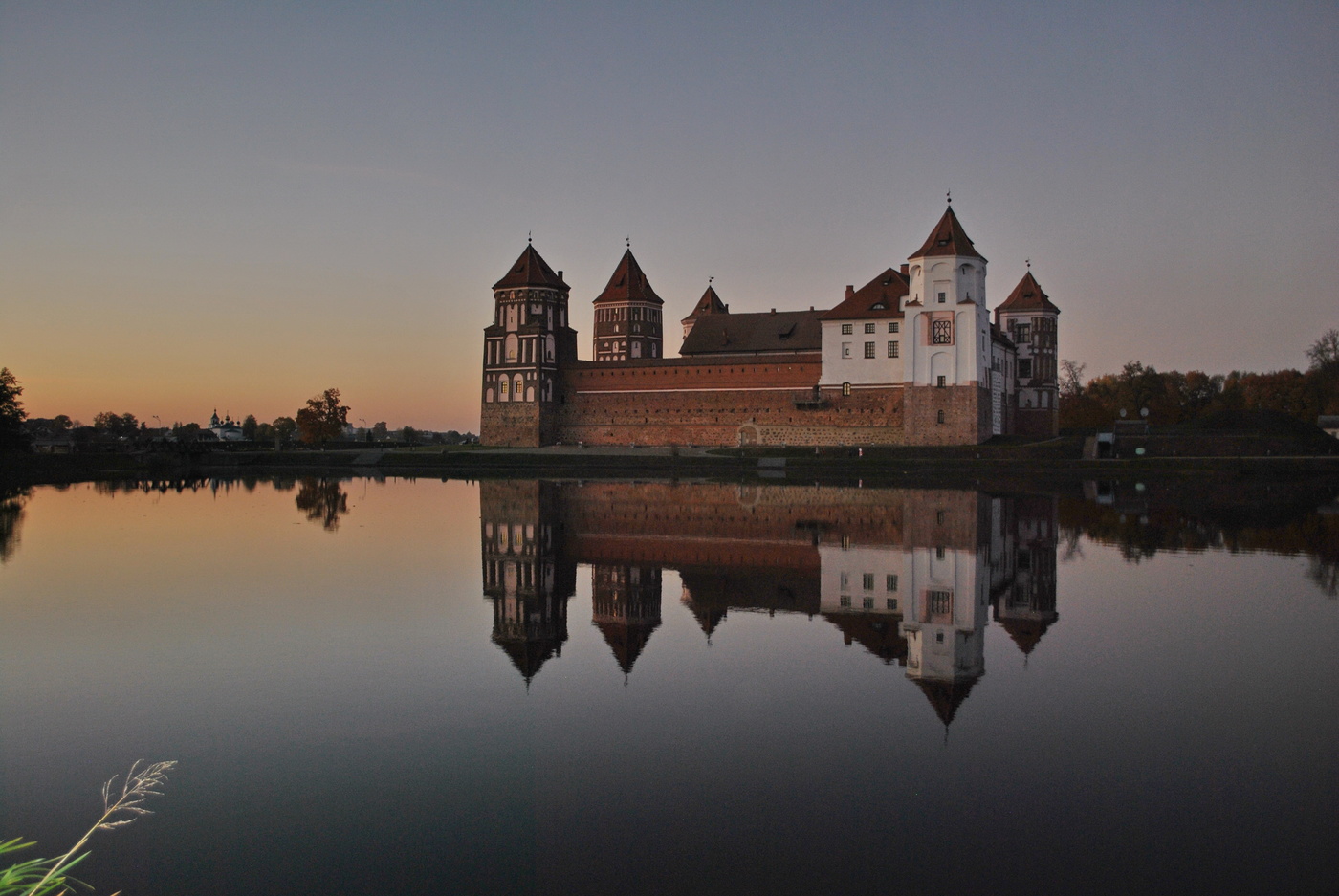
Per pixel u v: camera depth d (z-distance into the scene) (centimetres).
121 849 1552
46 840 1583
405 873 1461
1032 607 3183
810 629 2895
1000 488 8338
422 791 1747
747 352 13475
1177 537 4825
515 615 3114
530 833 1569
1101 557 4191
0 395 12550
